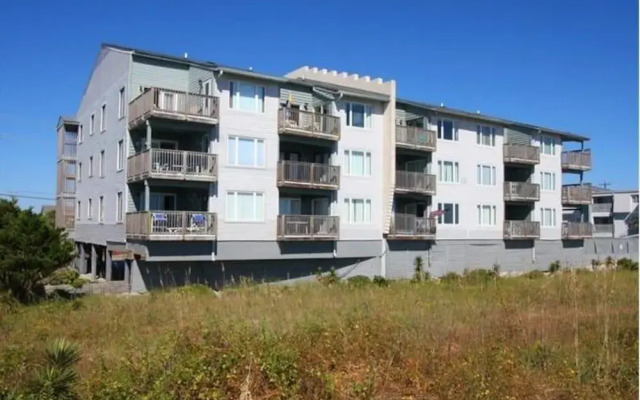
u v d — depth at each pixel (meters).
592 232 46.88
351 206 31.88
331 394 6.61
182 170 25.66
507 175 43.19
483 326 10.85
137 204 27.94
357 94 31.47
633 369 7.35
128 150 27.62
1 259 18.80
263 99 28.59
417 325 10.52
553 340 9.60
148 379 6.52
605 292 15.28
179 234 25.36
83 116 36.59
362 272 32.44
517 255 41.00
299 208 31.77
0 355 8.38
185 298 18.17
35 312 15.48
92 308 16.27
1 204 21.27
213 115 26.69
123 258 26.23
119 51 28.98
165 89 25.59
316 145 31.44
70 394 6.52
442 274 35.88
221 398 6.29
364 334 9.11
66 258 20.09
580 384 7.00
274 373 6.75
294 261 30.27
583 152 46.53
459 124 38.06
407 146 34.06
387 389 7.16
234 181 27.39
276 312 14.16
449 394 6.68
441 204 36.72
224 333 8.34
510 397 6.59
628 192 70.50
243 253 27.61
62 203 42.53
